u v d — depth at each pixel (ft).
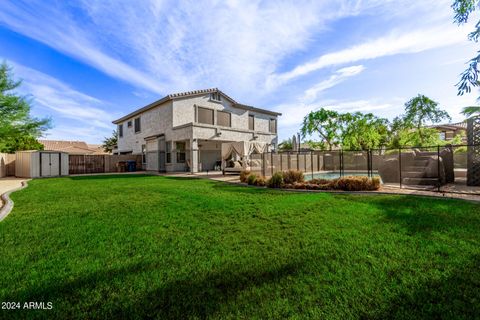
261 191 25.40
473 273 7.44
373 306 6.05
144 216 15.07
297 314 5.83
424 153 32.58
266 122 82.58
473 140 25.72
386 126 70.69
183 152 62.69
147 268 8.22
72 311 6.10
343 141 70.28
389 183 30.76
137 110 73.10
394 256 8.74
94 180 40.24
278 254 9.18
